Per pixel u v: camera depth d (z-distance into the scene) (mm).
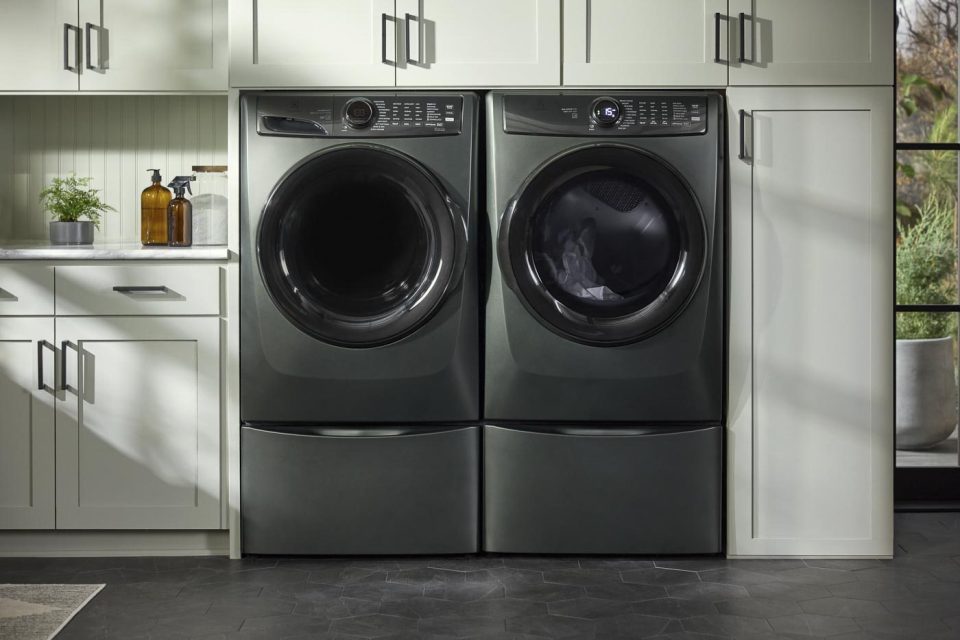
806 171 2836
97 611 2479
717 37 2801
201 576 2752
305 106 2805
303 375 2836
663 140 2795
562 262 2814
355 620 2416
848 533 2895
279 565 2850
